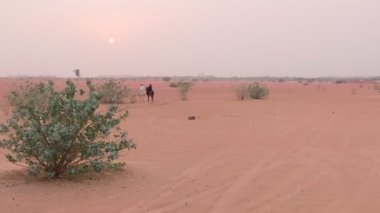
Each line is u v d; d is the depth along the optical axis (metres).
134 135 16.08
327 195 8.32
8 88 51.28
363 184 9.11
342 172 10.20
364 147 13.54
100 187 8.55
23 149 8.70
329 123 19.56
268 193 8.45
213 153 12.55
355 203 7.82
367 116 22.58
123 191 8.39
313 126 18.52
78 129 8.90
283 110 26.16
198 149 13.20
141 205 7.62
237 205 7.70
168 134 16.38
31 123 8.67
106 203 7.66
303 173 10.08
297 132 16.78
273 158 11.83
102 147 9.20
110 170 9.86
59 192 8.12
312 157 11.96
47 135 8.73
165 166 10.73
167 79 146.62
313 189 8.73
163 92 50.47
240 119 21.23
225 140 14.95
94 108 8.99
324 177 9.70
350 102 33.75
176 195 8.25
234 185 9.01
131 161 11.25
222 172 10.16
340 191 8.59
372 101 35.06
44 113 8.95
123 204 7.64
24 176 9.10
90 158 10.11
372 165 10.95
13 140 8.88
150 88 33.22
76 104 8.97
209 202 7.86
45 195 7.94
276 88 68.81
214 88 66.94
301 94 48.44
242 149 13.21
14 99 22.94
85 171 9.26
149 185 8.88
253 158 11.83
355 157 11.97
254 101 34.34
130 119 21.14
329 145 13.91
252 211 7.38
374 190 8.65
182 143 14.30
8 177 8.98
